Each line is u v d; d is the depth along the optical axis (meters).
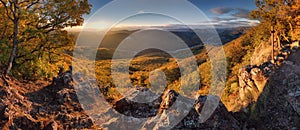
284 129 12.49
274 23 26.11
